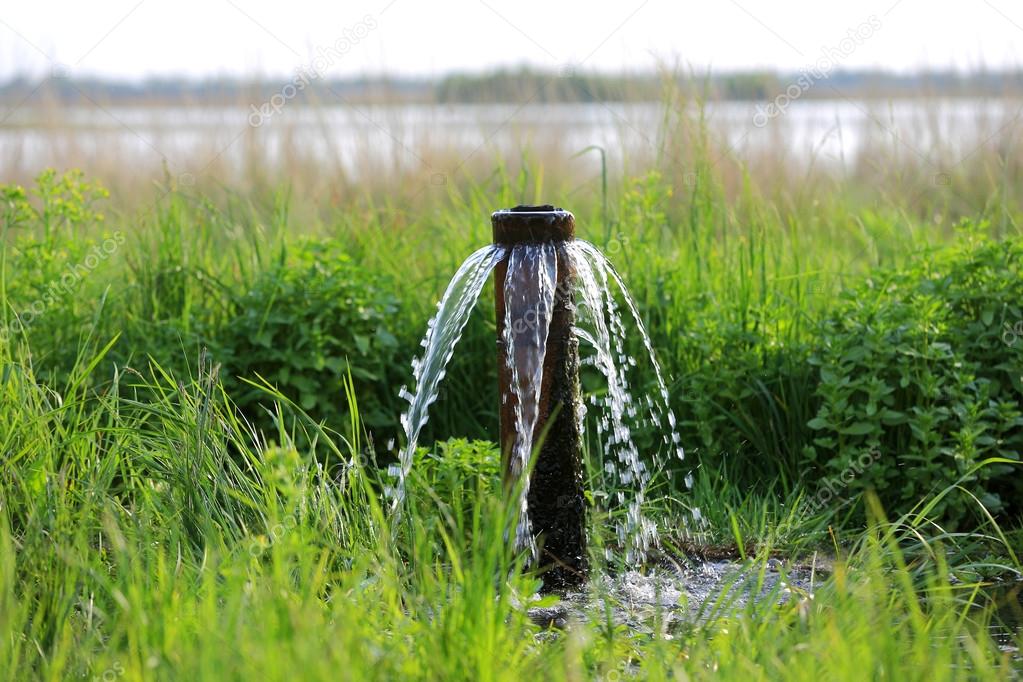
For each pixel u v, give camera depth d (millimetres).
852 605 3477
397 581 3529
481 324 6055
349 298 5949
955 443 5059
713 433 5539
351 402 4762
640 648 3717
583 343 5934
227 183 8578
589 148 6910
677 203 7875
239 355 5840
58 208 6418
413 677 3043
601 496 4996
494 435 5879
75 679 3166
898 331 5211
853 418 5227
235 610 3129
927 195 8500
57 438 4430
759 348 5672
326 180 8422
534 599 4043
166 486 4316
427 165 8531
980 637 3609
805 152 8359
